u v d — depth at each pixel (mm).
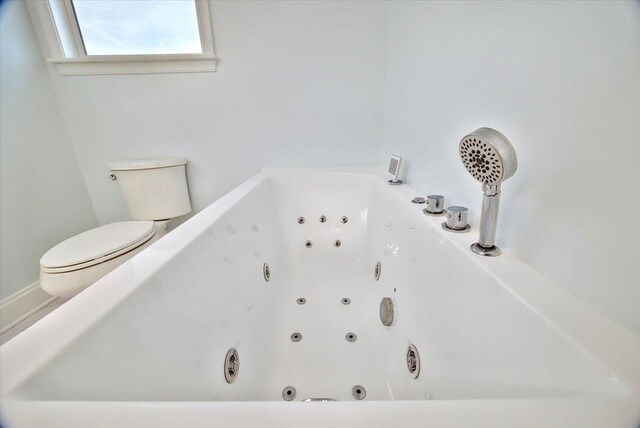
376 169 1518
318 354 937
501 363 510
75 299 501
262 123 1491
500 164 533
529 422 303
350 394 809
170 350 605
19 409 330
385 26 1358
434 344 730
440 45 886
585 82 440
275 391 822
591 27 424
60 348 403
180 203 1516
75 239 1150
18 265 1298
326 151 1548
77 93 1411
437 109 929
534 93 540
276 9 1328
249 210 1143
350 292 1233
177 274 664
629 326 408
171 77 1405
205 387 679
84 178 1551
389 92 1382
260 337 958
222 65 1394
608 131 412
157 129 1483
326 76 1427
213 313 782
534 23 529
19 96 1275
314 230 1483
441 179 930
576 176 468
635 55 370
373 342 978
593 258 450
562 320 431
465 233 734
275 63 1399
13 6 1240
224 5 1312
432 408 317
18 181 1285
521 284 518
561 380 403
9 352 394
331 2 1324
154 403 332
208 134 1501
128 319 516
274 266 1299
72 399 401
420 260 855
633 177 386
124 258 1113
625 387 339
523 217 589
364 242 1438
